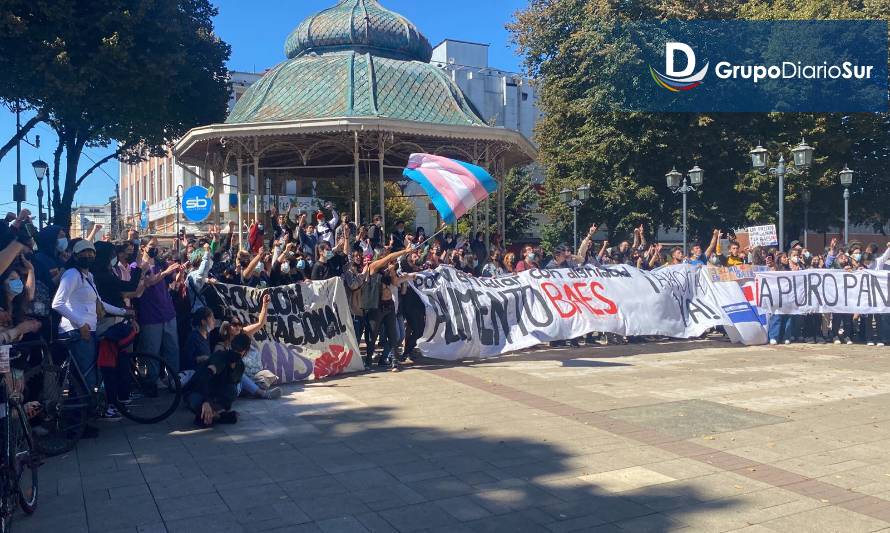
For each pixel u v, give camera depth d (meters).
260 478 5.55
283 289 9.95
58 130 22.66
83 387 6.58
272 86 17.62
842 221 31.81
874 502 5.07
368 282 10.54
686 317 13.48
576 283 12.72
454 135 16.03
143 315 8.52
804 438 6.81
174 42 20.69
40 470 5.77
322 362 10.03
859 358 12.03
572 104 29.97
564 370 10.63
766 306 13.80
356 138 15.17
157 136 23.58
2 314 5.49
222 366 7.21
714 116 28.03
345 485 5.38
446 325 11.30
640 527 4.60
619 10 29.33
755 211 28.06
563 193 25.28
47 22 18.48
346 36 18.53
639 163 28.73
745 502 5.05
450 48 57.22
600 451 6.31
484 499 5.09
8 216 8.75
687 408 8.04
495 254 15.34
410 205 33.03
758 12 29.59
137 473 5.69
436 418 7.54
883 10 28.83
